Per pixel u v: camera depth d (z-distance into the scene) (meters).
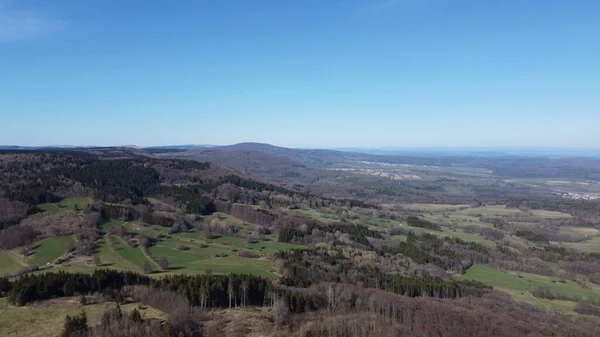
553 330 120.50
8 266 144.12
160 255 164.12
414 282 151.62
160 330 92.88
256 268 157.00
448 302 134.75
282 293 120.06
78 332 86.50
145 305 107.69
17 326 91.19
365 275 158.12
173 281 119.31
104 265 148.12
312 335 101.25
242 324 102.38
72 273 125.56
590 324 128.62
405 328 110.44
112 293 112.25
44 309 100.88
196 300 112.94
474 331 111.75
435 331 110.25
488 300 140.50
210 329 98.56
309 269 155.62
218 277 123.12
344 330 106.56
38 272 137.00
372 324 110.31
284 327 103.75
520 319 125.75
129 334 88.75
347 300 126.06
